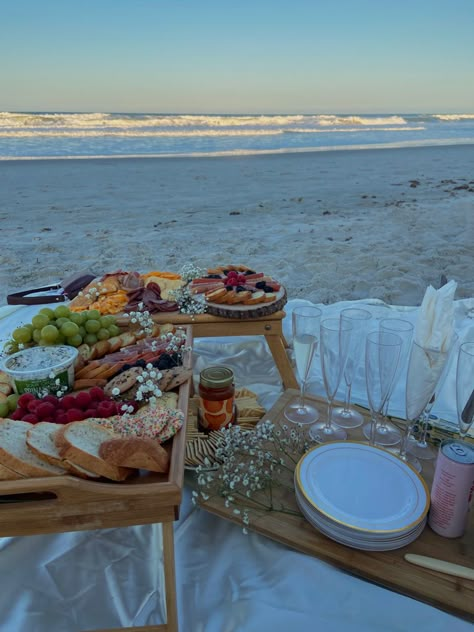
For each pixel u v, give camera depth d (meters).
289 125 26.81
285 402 1.75
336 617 1.01
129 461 1.06
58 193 9.34
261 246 6.32
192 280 2.57
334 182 10.75
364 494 1.15
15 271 5.35
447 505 1.08
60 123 21.84
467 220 7.36
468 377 1.21
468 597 0.99
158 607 1.15
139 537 1.31
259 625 1.02
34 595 1.17
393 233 6.79
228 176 11.35
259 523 1.17
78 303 2.31
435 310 1.25
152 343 1.78
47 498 1.05
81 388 1.51
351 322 1.44
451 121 36.78
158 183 10.46
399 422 1.64
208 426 1.54
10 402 1.38
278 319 2.20
